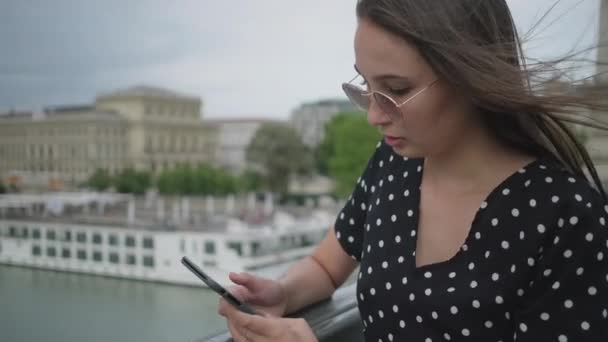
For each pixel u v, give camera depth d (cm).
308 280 94
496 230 68
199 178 3391
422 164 79
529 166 70
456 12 60
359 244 93
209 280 77
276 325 70
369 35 62
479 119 70
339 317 93
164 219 1273
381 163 88
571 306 63
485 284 68
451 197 74
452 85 60
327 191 3722
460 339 69
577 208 65
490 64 58
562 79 61
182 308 410
